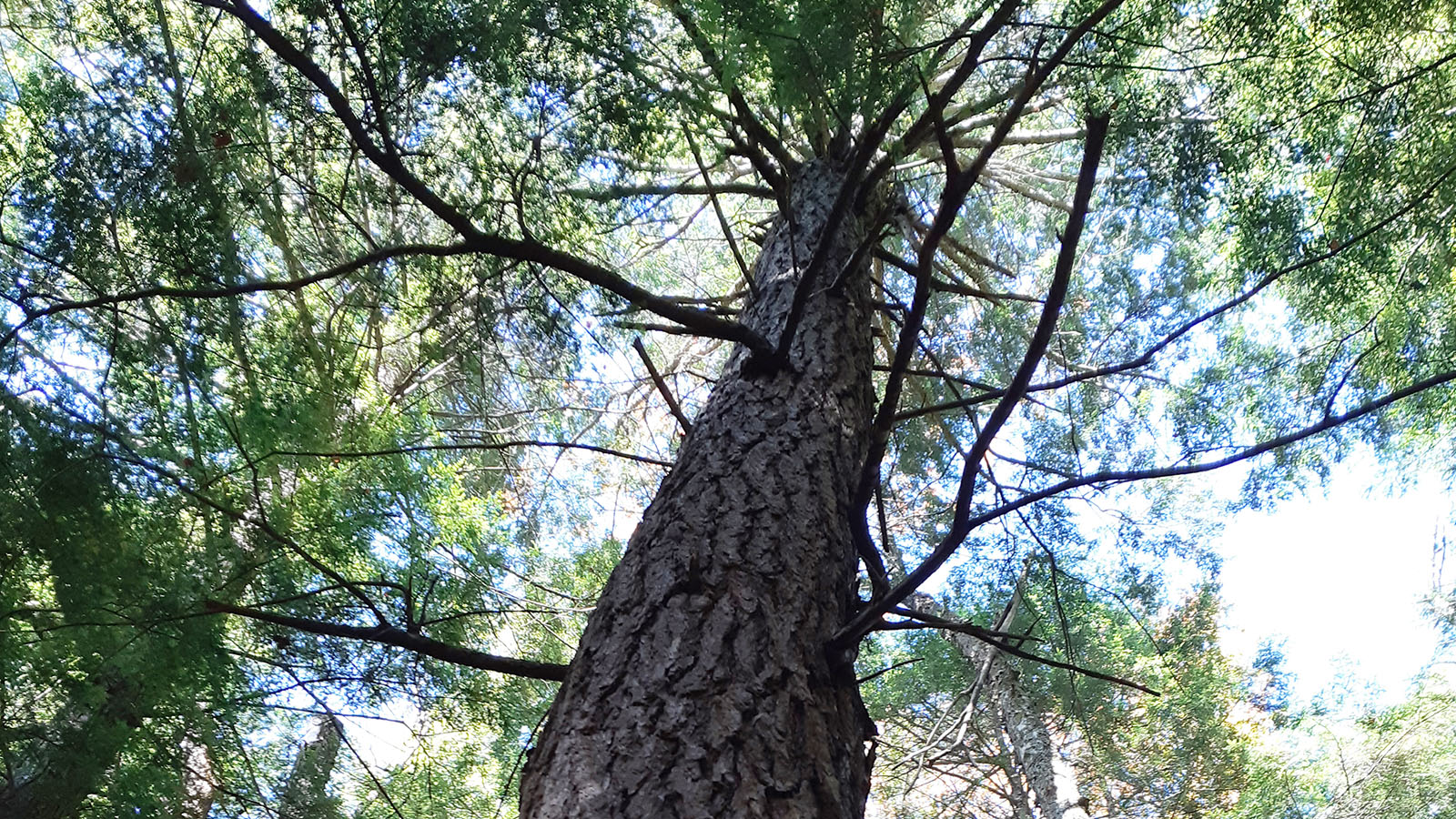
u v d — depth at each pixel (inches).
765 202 254.2
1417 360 177.5
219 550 112.0
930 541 260.4
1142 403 243.3
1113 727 287.6
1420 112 142.6
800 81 79.6
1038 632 253.3
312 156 99.7
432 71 85.4
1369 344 178.1
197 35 104.5
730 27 80.2
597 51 90.7
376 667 143.9
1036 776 225.3
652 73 100.5
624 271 199.2
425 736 185.8
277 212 105.0
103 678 96.1
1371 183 150.6
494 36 84.9
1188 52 138.7
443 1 85.0
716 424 96.0
